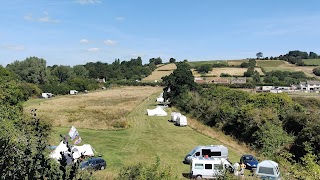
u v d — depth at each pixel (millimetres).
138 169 16781
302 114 38781
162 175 17016
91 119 58688
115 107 80562
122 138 45656
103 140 44000
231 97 60750
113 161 33719
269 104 47062
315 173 17984
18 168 5734
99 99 104750
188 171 30766
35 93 113312
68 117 60062
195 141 44094
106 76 189500
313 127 33156
